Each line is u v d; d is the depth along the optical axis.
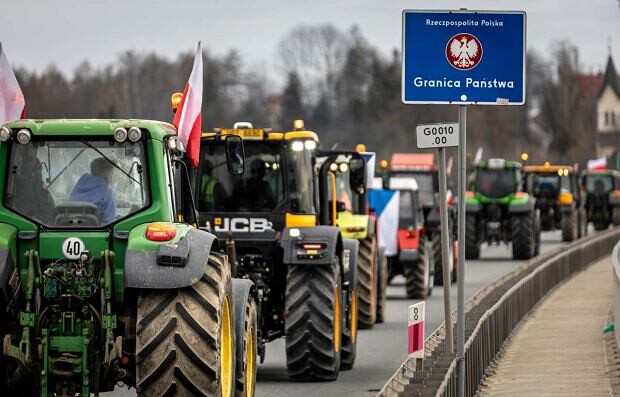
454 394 29.14
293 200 39.34
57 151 25.36
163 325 23.73
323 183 41.28
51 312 24.67
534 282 62.03
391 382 25.98
